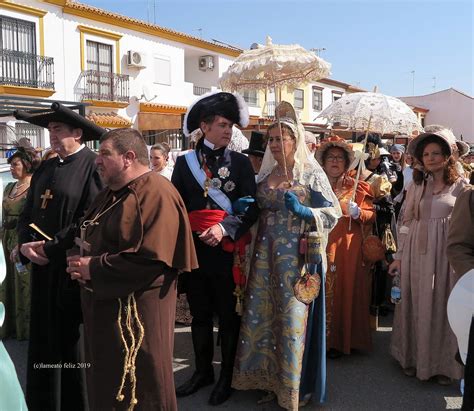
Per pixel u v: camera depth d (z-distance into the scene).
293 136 3.06
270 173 3.20
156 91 19.72
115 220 2.19
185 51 22.17
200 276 3.22
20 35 15.02
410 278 3.48
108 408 2.18
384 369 3.72
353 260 3.81
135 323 2.17
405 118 4.02
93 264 2.14
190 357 3.98
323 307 3.07
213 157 3.10
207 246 3.09
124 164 2.23
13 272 4.34
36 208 2.91
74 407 2.86
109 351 2.18
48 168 3.00
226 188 3.06
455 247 2.33
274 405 3.16
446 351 3.37
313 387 3.13
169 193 2.26
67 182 2.84
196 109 3.12
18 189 4.45
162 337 2.23
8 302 4.38
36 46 15.41
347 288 3.79
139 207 2.17
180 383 3.52
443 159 3.31
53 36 15.89
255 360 3.13
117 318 2.17
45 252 2.64
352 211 3.77
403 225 3.59
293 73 3.28
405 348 3.53
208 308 3.31
